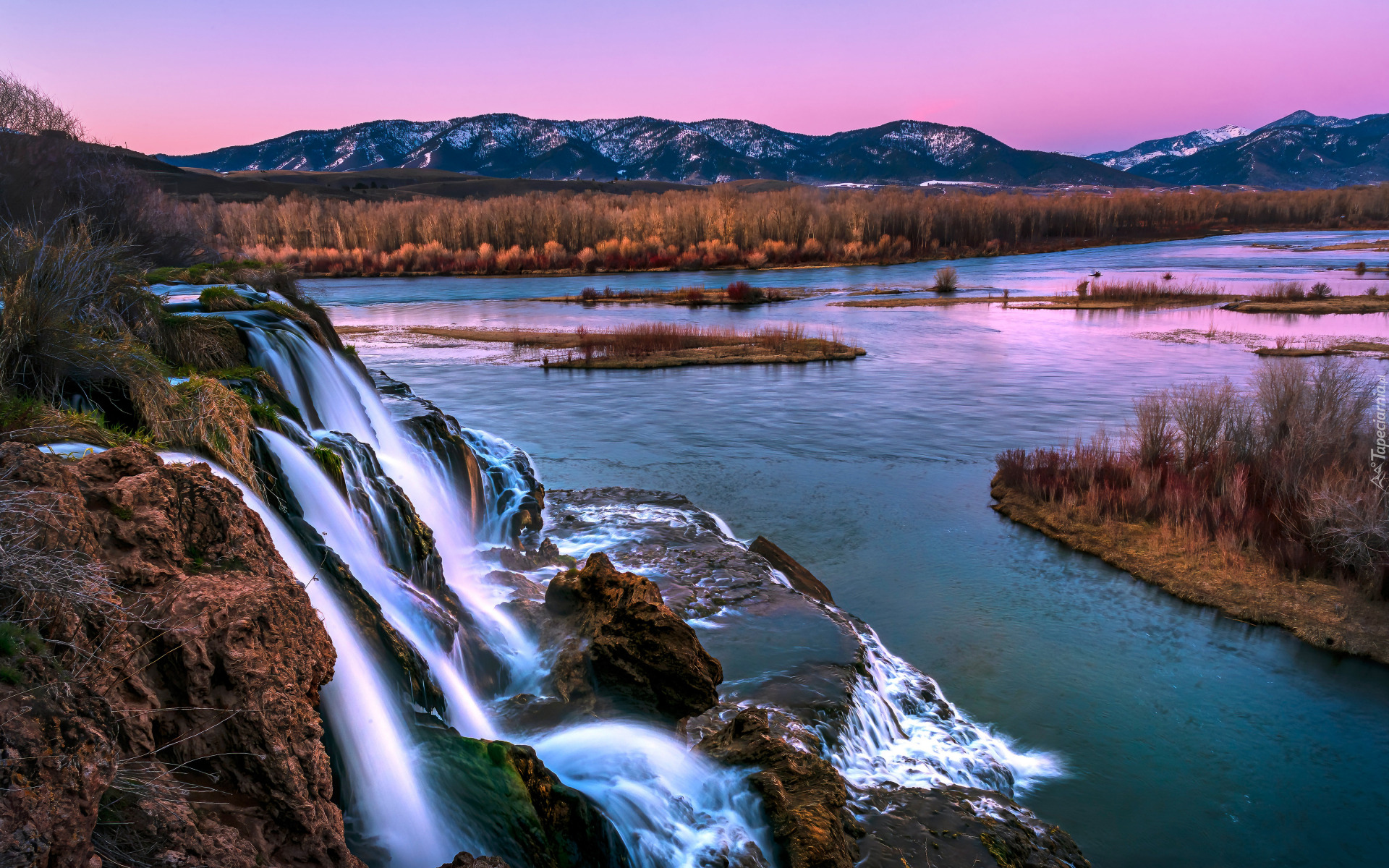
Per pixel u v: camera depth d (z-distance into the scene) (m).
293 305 14.43
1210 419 18.64
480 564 11.84
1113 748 9.52
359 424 12.16
